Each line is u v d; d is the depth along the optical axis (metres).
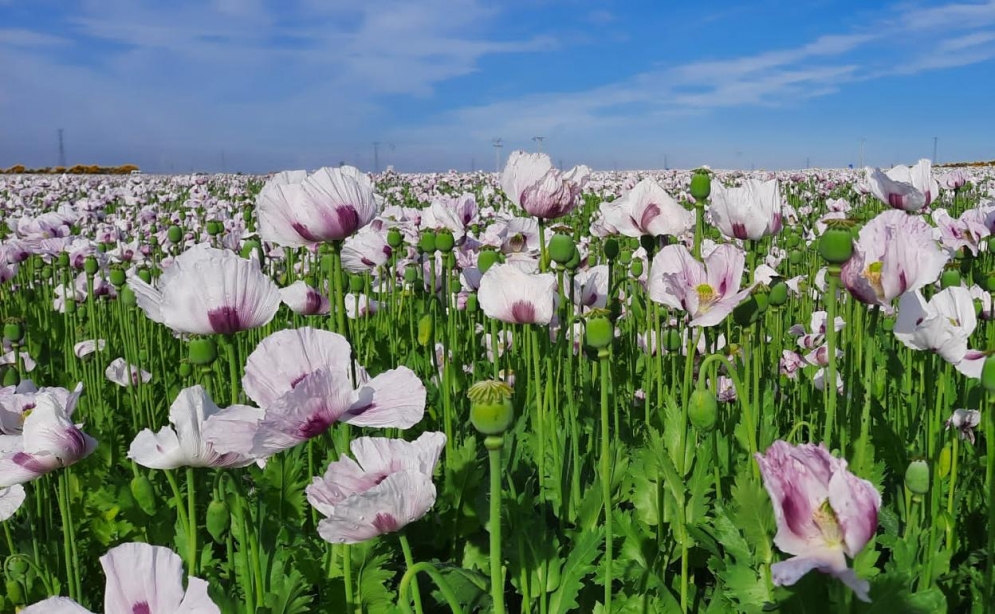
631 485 0.95
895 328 0.86
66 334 1.79
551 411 0.97
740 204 1.08
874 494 0.49
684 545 0.81
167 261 2.21
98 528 1.03
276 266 2.35
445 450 1.08
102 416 1.34
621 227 1.16
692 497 0.85
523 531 0.84
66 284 1.96
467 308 1.46
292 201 0.78
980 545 0.88
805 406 1.29
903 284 0.78
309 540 0.87
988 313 1.21
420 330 1.11
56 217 2.25
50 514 0.99
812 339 1.51
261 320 0.77
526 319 0.94
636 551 0.87
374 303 1.82
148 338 1.83
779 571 0.48
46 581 0.84
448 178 7.07
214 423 0.63
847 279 0.79
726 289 0.88
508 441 1.06
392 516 0.62
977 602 0.75
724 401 1.19
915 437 1.07
